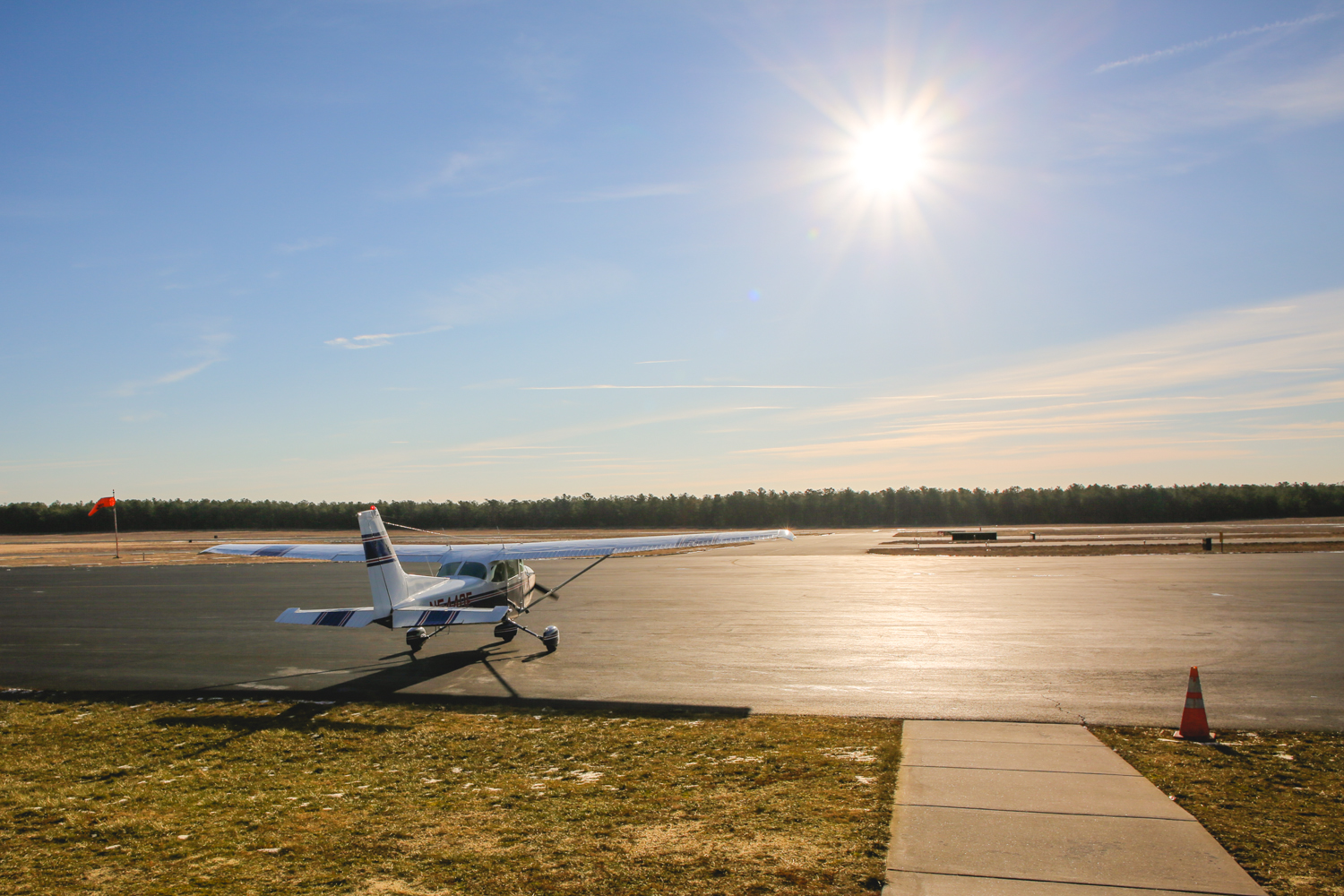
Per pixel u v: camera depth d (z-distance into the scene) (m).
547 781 8.10
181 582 34.06
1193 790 7.26
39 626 20.84
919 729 9.60
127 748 9.71
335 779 8.37
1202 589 24.08
